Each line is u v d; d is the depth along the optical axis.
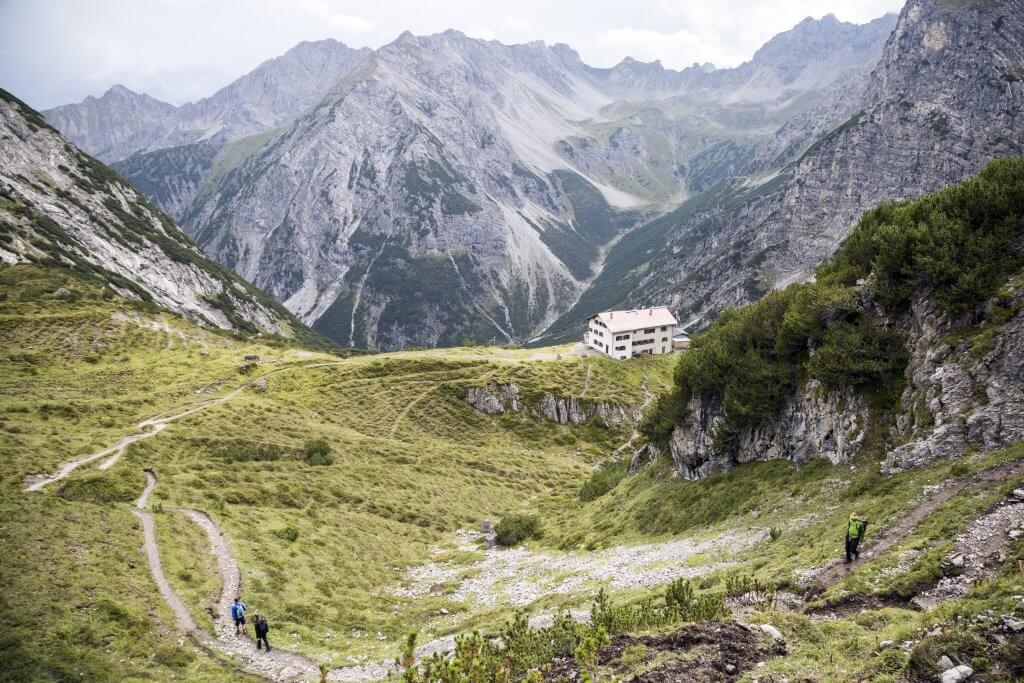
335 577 49.81
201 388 114.44
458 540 71.75
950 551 23.14
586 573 44.53
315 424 107.62
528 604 39.94
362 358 151.75
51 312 126.62
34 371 104.62
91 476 61.78
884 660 16.98
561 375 150.62
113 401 95.75
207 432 88.44
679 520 49.31
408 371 141.12
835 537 30.44
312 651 34.19
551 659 22.23
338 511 70.38
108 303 141.50
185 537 47.66
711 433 55.47
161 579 39.16
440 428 124.06
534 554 58.91
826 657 18.44
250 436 91.06
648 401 145.12
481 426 130.25
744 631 20.55
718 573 32.69
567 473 111.81
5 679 24.89
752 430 51.66
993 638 15.90
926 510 28.03
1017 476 26.81
